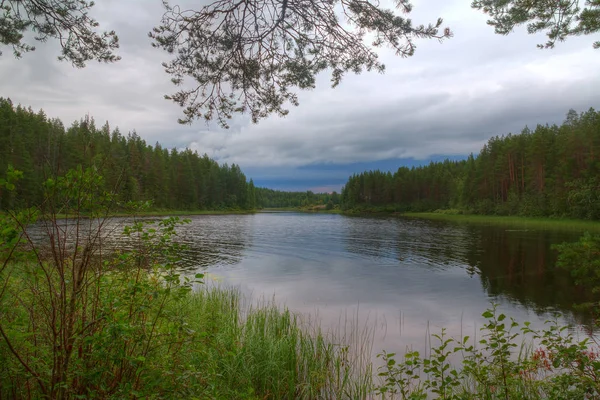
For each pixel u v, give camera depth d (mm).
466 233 37250
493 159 75500
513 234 34594
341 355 6441
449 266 19062
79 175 2256
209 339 3195
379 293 13297
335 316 10219
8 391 2451
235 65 4535
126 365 2576
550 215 55031
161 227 2961
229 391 4254
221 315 7035
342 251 25172
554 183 57594
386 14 3945
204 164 123938
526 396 4047
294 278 16094
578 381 3324
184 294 3045
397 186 117688
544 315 10562
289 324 7324
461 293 13352
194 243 29516
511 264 19156
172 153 105062
